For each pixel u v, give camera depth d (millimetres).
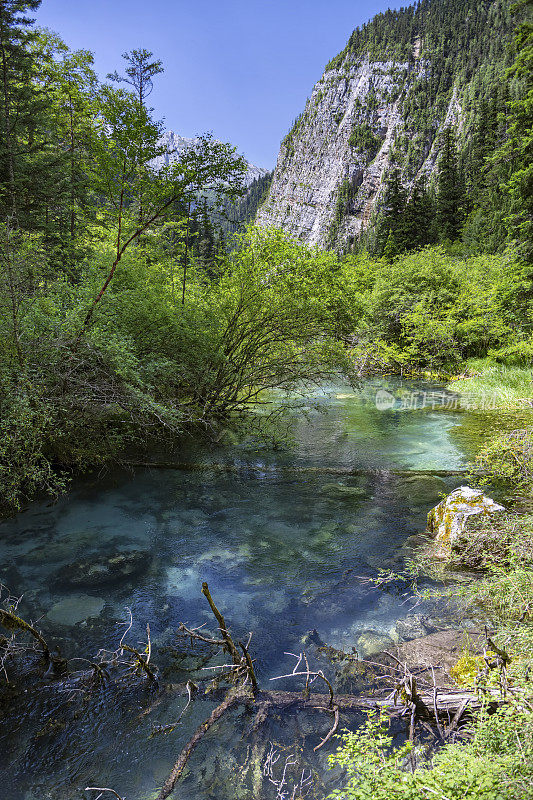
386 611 4082
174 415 7273
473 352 18031
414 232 41438
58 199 11961
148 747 2771
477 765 1740
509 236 16578
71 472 7406
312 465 8039
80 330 6516
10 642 3572
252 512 6277
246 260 9508
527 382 13430
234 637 3797
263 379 10383
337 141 153625
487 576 4258
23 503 6457
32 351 5941
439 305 18953
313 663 3447
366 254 34969
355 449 8898
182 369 8523
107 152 6793
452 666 3199
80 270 9508
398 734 2635
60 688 3258
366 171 138375
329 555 5141
